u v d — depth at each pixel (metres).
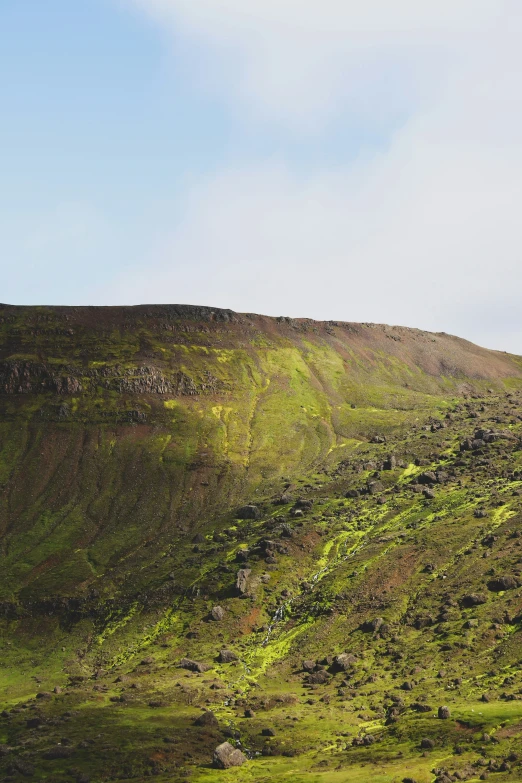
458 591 161.00
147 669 159.12
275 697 133.38
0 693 158.38
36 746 116.75
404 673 135.88
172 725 123.12
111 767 106.56
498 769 88.38
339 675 142.62
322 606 173.00
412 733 106.38
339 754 104.25
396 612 161.50
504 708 109.12
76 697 143.12
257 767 103.25
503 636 139.38
